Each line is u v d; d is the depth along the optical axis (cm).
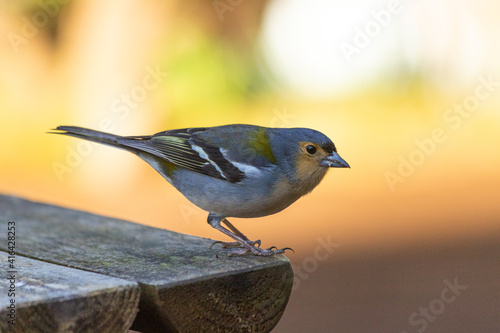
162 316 370
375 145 1728
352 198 1520
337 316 901
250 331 404
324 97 1878
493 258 1105
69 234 504
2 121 1672
